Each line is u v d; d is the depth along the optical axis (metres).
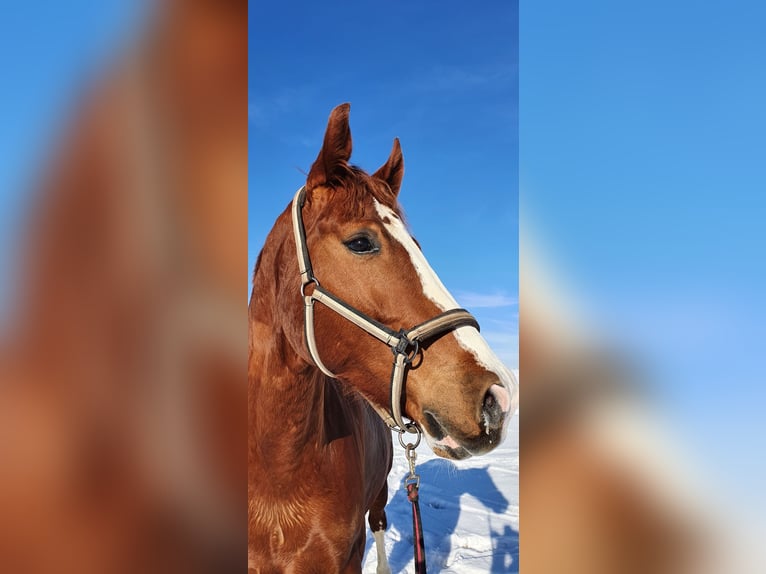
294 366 1.41
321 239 1.30
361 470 1.71
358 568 1.71
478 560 2.94
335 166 1.34
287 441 1.44
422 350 1.19
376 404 1.33
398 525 3.69
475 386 1.13
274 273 1.43
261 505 1.44
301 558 1.50
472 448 1.12
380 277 1.24
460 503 4.12
